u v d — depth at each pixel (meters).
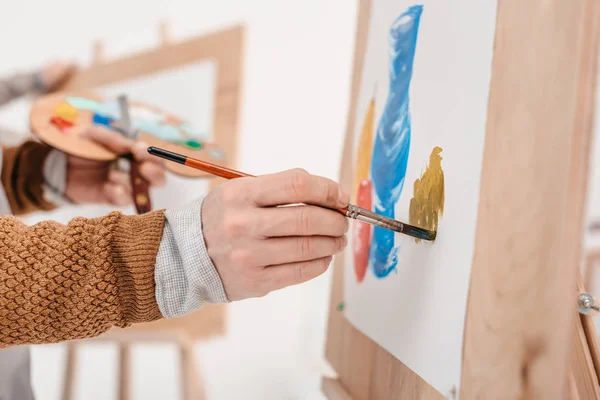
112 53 1.74
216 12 1.60
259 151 1.52
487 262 0.35
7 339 0.49
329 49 1.48
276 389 1.43
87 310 0.49
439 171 0.45
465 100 0.42
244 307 1.47
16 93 1.56
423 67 0.51
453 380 0.39
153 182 0.90
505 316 0.33
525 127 0.32
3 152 0.93
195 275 0.48
